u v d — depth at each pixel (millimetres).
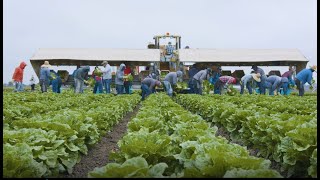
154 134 6754
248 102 19141
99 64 38844
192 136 7109
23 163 5285
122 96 24812
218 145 5672
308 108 14820
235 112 11367
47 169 6117
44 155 6055
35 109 13594
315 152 5910
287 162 6754
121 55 37531
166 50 40500
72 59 36344
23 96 20234
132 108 21562
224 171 4582
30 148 5742
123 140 6887
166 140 6078
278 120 8891
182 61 36125
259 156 9031
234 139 11141
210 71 30734
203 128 8328
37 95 21672
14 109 12211
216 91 32875
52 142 6566
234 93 31891
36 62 37500
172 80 29062
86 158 8719
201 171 4516
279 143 7707
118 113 14289
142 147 5941
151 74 33219
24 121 7859
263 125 8945
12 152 5336
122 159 6176
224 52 38625
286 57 36844
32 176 5262
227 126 11289
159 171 4191
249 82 31953
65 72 37281
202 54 37688
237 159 4555
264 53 38344
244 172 3943
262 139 8438
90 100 21812
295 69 38250
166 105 15289
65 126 7379
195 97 21500
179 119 9867
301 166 6914
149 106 13836
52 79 31453
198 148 5527
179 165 6027
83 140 8234
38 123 7508
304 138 6637
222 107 13227
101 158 8812
